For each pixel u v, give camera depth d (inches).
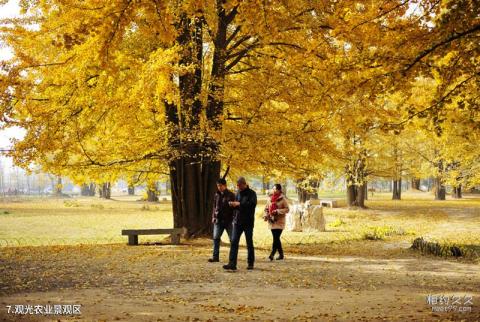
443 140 901.2
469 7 237.9
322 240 692.1
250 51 573.3
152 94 457.1
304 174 597.6
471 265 426.9
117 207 1888.5
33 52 424.8
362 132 476.7
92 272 364.8
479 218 1016.9
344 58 291.0
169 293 290.5
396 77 274.7
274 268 397.1
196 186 627.2
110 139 541.6
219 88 549.0
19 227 1023.6
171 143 566.6
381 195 2923.2
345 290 303.6
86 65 406.9
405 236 722.2
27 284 313.4
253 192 390.6
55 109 455.8
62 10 329.7
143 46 572.7
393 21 279.1
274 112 522.9
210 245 566.6
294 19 419.5
